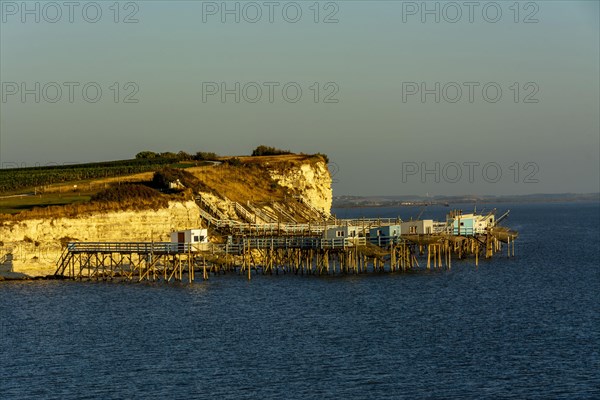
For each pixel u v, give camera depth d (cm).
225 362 8100
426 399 6981
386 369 7825
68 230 14112
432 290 12544
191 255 13088
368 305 11162
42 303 11269
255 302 11350
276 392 7169
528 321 10069
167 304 11188
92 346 8812
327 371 7775
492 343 8825
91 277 13512
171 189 17400
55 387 7362
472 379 7494
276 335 9275
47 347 8788
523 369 7788
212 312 10638
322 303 11300
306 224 16712
